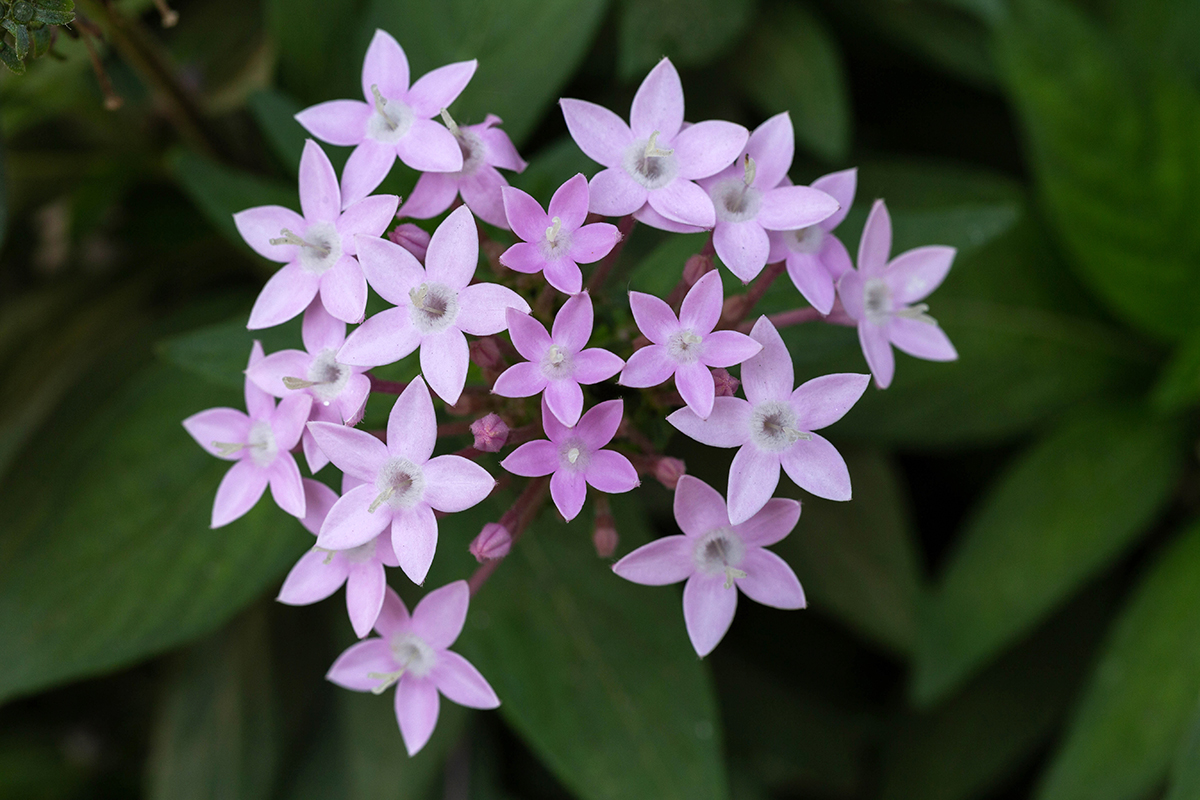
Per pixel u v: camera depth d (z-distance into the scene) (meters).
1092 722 0.29
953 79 0.32
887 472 0.30
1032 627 0.31
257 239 0.25
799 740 0.32
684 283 0.25
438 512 0.25
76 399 0.30
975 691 0.31
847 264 0.25
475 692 0.24
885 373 0.25
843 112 0.29
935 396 0.30
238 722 0.31
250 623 0.31
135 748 0.33
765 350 0.24
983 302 0.31
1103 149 0.29
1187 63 0.31
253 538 0.28
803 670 0.32
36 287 0.32
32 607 0.28
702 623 0.24
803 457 0.24
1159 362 0.31
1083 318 0.31
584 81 0.30
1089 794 0.28
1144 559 0.32
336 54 0.29
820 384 0.24
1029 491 0.30
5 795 0.32
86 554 0.28
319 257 0.25
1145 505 0.30
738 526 0.24
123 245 0.32
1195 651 0.29
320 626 0.31
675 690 0.27
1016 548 0.30
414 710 0.25
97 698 0.33
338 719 0.31
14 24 0.24
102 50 0.28
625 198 0.24
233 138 0.31
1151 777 0.28
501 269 0.25
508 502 0.27
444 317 0.24
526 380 0.24
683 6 0.29
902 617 0.30
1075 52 0.29
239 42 0.31
